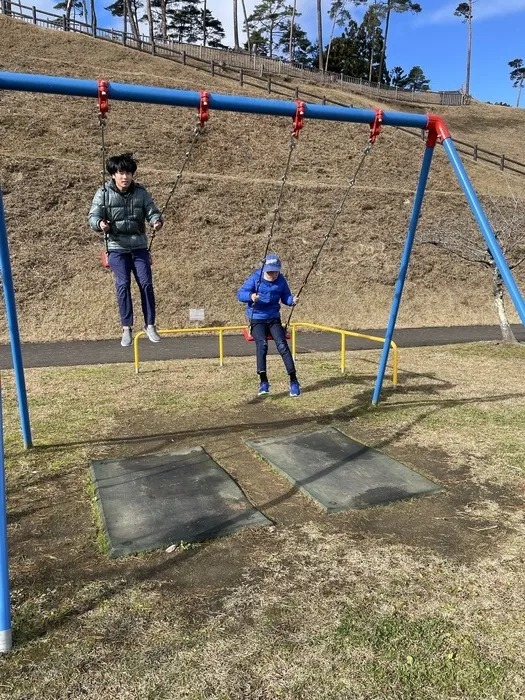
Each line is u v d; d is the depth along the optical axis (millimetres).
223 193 16844
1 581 2387
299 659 2242
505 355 9805
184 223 15633
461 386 7219
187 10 57969
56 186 14961
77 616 2545
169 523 3408
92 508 3695
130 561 3020
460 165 4551
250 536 3279
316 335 13094
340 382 7461
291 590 2734
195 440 5066
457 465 4414
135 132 19781
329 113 4391
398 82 71375
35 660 2262
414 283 16438
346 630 2422
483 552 3098
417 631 2416
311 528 3379
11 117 18312
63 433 5230
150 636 2396
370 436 5152
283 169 20391
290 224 16703
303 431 5273
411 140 25250
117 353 10344
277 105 4227
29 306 12492
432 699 2035
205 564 2979
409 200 19000
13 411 6027
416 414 5836
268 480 4160
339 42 59375
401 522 3461
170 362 9141
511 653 2285
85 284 13203
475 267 17641
